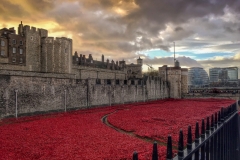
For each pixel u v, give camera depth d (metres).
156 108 43.50
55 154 13.15
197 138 7.42
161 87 83.12
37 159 12.34
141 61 113.62
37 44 59.25
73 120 27.31
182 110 38.41
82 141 16.28
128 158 12.28
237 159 17.14
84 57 86.19
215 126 10.31
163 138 17.31
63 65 59.03
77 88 43.09
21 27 62.94
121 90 56.97
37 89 35.31
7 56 58.16
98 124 24.14
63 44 59.12
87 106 45.50
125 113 34.50
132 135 19.03
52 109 37.69
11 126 23.16
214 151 9.15
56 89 38.59
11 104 31.45
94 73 75.31
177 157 6.16
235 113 17.39
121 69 95.62
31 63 57.84
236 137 17.56
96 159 12.21
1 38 57.41
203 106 46.81
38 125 23.53
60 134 18.78
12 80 31.69
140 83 67.12
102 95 50.03
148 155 12.57
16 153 13.45
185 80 93.38
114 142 15.93
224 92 87.06
